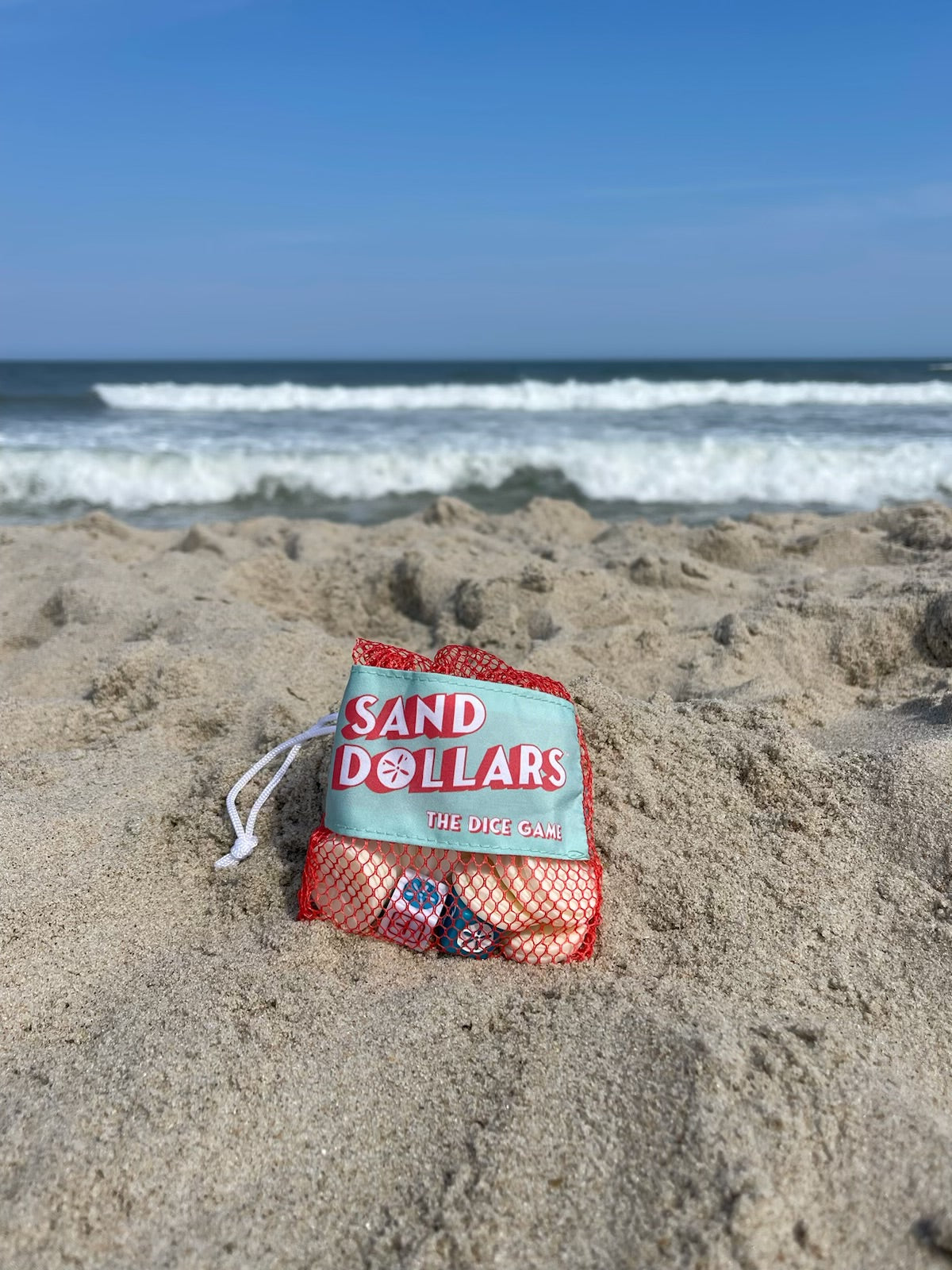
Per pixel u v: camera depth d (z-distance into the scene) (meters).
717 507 1.80
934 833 0.45
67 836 0.47
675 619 0.82
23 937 0.40
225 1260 0.28
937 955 0.39
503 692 0.40
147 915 0.42
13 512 1.70
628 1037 0.33
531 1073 0.32
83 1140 0.30
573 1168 0.29
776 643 0.72
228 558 1.11
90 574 0.96
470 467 2.03
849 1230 0.27
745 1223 0.27
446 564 0.98
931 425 2.78
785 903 0.42
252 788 0.49
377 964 0.38
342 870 0.39
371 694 0.41
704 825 0.46
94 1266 0.27
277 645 0.70
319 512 1.77
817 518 1.32
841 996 0.37
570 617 0.82
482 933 0.38
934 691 0.62
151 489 1.87
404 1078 0.33
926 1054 0.35
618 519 1.68
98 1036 0.35
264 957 0.38
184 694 0.62
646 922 0.41
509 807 0.38
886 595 0.79
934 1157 0.29
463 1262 0.27
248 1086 0.32
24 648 0.84
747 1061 0.32
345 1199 0.29
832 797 0.48
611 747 0.50
